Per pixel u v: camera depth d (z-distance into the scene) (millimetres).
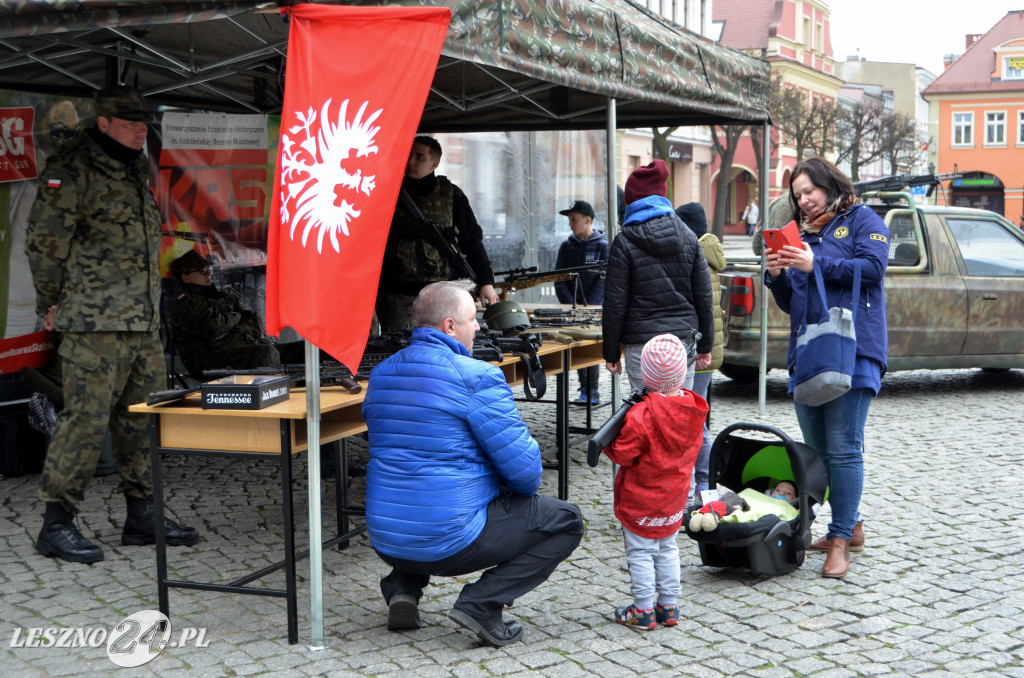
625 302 4953
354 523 5195
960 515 5363
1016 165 66188
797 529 4367
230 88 7215
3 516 5340
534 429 7688
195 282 6188
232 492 5863
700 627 3842
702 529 4227
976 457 6723
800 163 4434
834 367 4148
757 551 4238
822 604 4082
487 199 12891
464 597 3584
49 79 6066
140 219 4629
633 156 29734
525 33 4324
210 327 6141
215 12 3381
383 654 3576
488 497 3576
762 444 4727
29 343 6488
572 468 6504
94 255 4496
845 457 4363
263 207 7984
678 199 39656
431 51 3330
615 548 4840
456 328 3639
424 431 3467
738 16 52938
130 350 4617
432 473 3459
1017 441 7227
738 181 52219
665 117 8211
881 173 58438
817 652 3605
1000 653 3600
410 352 3576
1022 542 4906
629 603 4082
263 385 3602
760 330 8266
